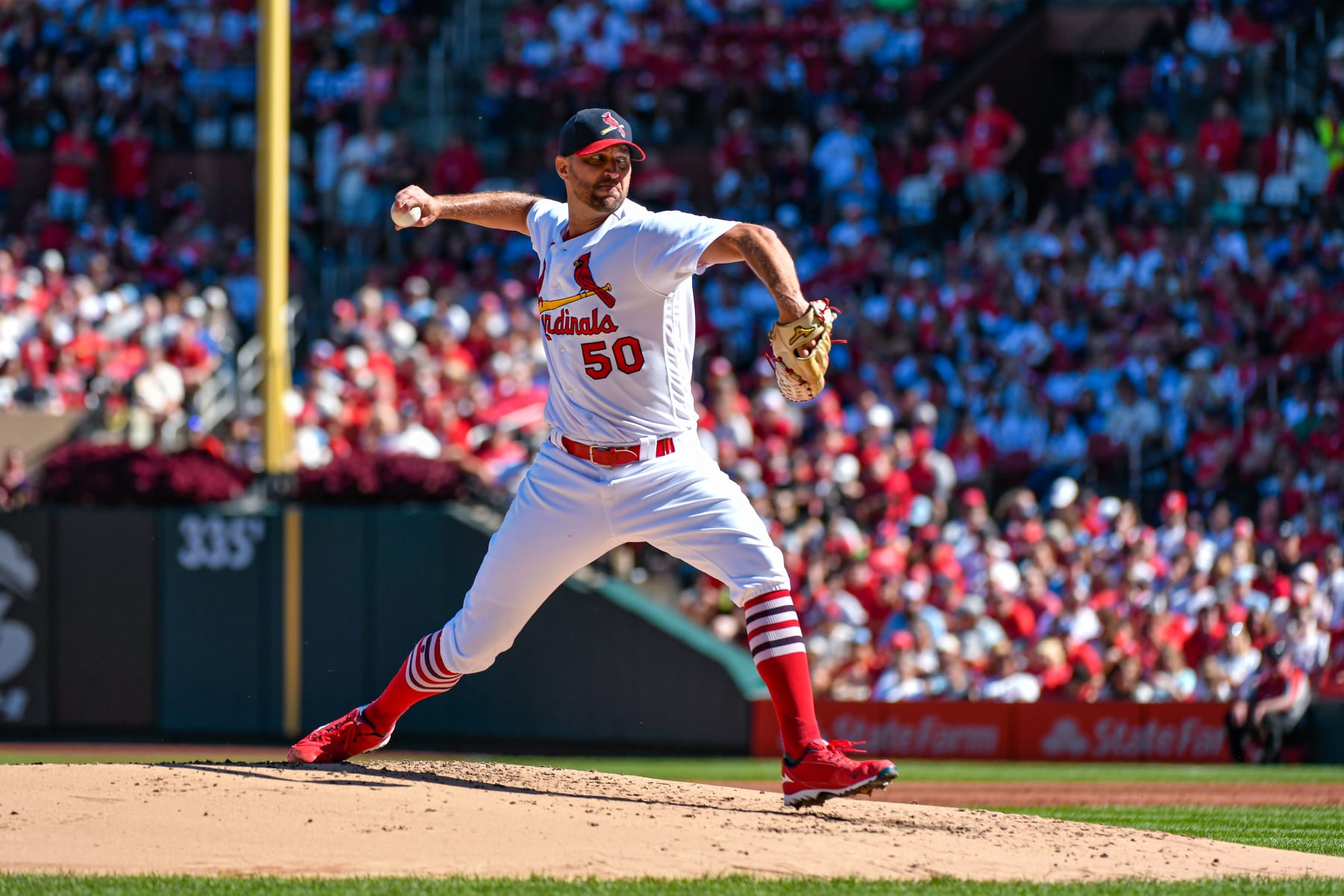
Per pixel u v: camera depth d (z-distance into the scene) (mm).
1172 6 64875
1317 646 40062
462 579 42781
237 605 44281
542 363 50250
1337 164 59375
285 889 13508
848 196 62500
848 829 16625
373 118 64625
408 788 17266
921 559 42594
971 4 69438
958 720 39875
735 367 54875
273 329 46000
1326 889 15016
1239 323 52875
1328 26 62125
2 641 45000
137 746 42438
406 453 44469
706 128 67188
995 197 61375
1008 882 14703
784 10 69938
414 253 61750
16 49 69875
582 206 16547
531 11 70375
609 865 14602
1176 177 59344
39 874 14008
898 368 52344
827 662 41062
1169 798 29859
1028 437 49562
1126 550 41938
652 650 41688
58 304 54219
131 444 47562
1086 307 54188
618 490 16891
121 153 66812
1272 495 47375
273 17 45906
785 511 44094
